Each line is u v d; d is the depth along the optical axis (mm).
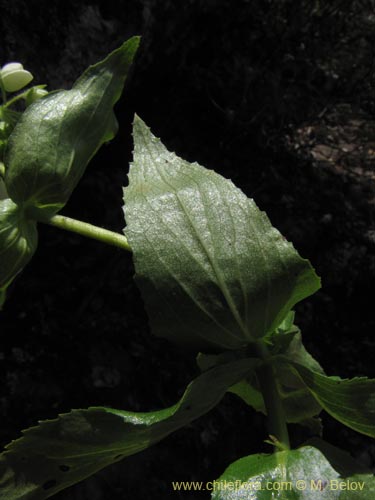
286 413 223
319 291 507
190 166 181
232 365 177
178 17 482
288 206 551
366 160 620
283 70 601
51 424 166
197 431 410
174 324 174
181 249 172
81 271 448
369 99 643
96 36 411
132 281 455
